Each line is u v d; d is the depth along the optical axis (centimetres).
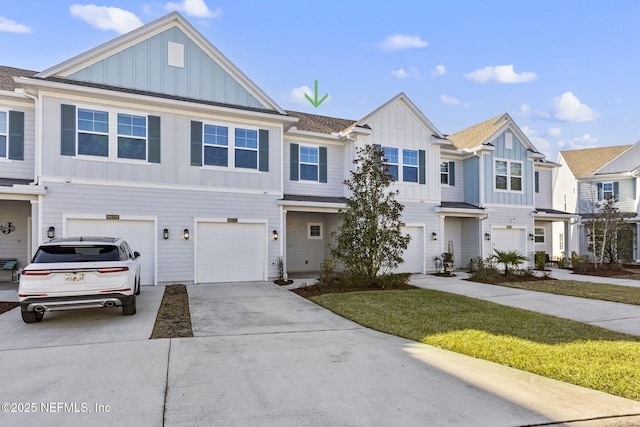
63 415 346
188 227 1221
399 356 528
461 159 1886
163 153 1197
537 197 2161
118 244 766
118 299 691
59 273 652
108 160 1129
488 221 1781
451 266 1584
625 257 2109
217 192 1261
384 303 906
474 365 493
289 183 1502
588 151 2727
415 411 360
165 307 845
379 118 1579
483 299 997
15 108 1155
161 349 545
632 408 372
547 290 1145
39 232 1048
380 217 1208
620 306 911
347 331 664
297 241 1673
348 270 1190
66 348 545
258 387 413
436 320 739
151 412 353
